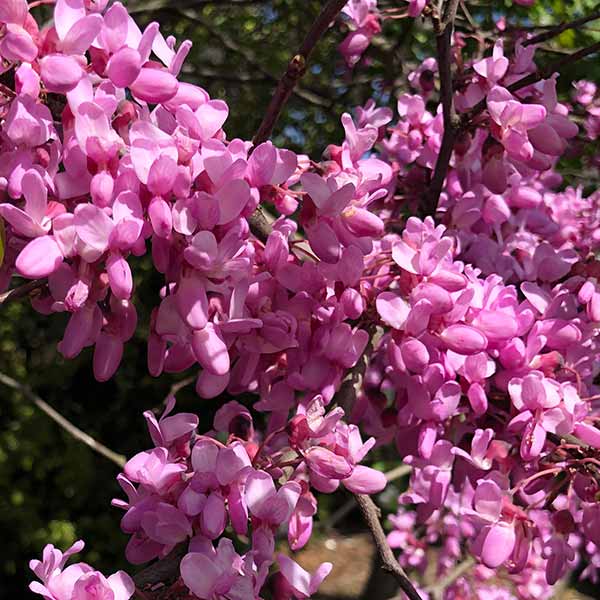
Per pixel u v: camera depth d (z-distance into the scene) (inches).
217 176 7.2
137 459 7.4
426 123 12.7
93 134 6.9
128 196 6.9
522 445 8.8
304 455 7.7
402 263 8.8
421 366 8.6
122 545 27.5
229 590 6.6
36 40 6.9
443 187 12.5
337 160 8.8
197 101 7.7
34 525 27.0
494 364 9.2
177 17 23.1
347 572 41.1
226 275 7.3
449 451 9.4
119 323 7.8
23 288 7.9
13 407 28.3
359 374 10.0
